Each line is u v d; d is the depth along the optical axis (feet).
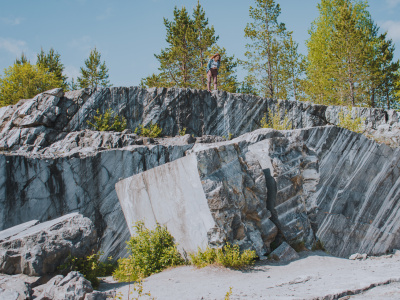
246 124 61.26
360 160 39.27
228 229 24.57
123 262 23.99
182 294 18.20
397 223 40.14
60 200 38.93
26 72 118.73
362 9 118.93
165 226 28.40
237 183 25.94
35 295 17.78
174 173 27.02
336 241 35.27
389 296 15.67
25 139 49.88
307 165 32.42
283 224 28.48
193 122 58.49
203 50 112.88
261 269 23.76
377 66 100.99
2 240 21.68
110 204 40.57
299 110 64.39
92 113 54.44
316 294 16.25
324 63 111.04
